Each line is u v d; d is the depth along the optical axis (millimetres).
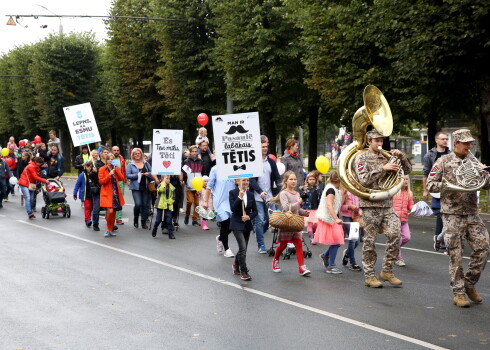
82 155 18703
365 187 8984
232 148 10273
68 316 7785
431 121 27016
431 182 8055
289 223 9797
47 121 49375
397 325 7156
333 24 23359
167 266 10906
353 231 10219
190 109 35594
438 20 17984
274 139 32031
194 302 8398
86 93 49094
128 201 23547
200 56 34406
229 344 6594
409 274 9938
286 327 7164
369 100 9039
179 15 34281
